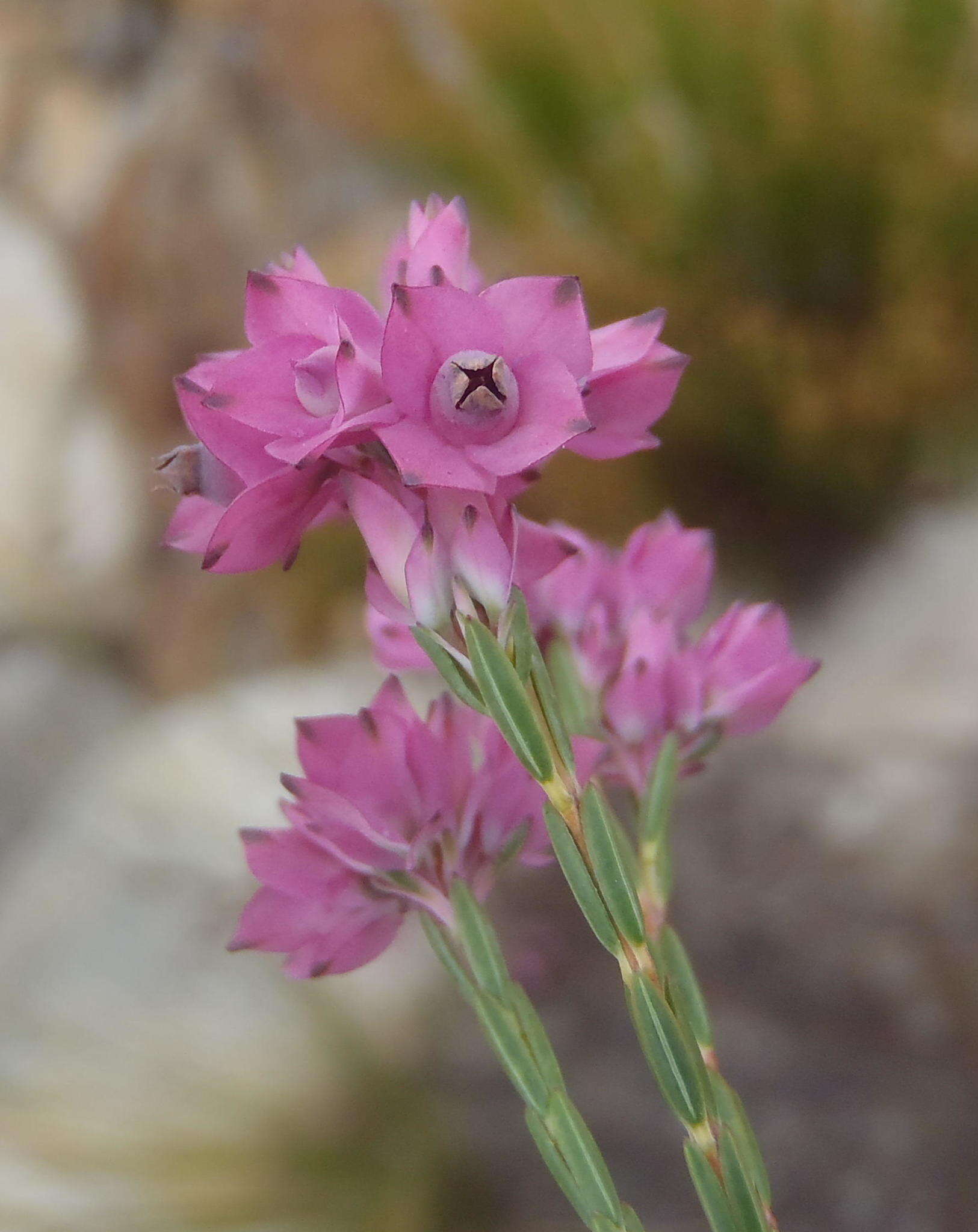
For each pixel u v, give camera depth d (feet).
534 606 0.70
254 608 3.78
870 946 1.91
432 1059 2.03
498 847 0.67
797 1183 1.66
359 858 0.66
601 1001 1.98
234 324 4.13
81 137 4.64
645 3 3.18
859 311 3.14
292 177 4.10
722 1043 1.85
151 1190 1.88
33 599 4.21
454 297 0.63
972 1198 1.59
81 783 3.53
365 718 0.66
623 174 3.27
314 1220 1.84
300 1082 2.02
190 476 0.65
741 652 0.70
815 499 3.07
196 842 2.62
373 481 0.64
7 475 4.36
